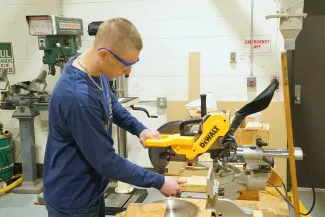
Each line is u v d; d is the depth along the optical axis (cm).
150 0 375
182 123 147
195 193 184
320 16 353
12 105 389
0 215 333
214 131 137
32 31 345
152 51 385
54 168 154
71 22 364
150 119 400
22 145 387
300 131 376
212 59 373
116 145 402
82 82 140
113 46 134
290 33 260
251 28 358
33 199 369
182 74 383
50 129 151
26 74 416
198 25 370
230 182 156
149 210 145
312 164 379
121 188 355
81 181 153
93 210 161
